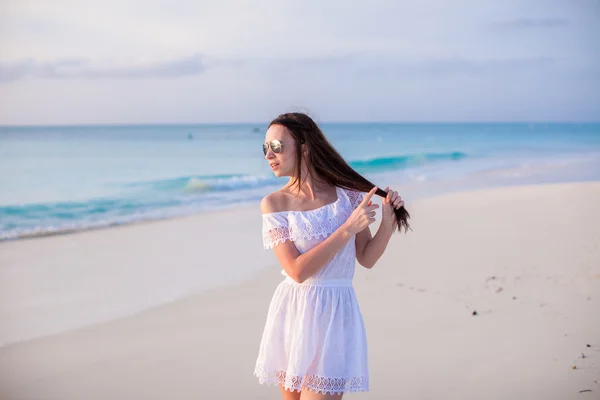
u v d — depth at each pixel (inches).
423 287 254.2
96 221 463.5
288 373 107.3
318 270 110.3
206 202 564.1
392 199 114.3
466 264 289.6
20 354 193.3
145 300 253.0
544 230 366.6
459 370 170.9
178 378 173.0
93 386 168.7
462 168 918.4
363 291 249.4
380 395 155.8
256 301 249.6
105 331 215.3
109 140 1524.4
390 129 2726.4
